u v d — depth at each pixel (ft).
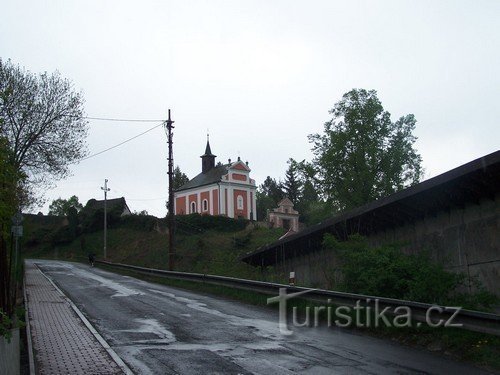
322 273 97.30
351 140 158.81
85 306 70.18
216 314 62.80
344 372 34.94
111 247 280.72
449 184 61.26
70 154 120.06
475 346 39.78
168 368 35.91
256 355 40.09
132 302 75.00
